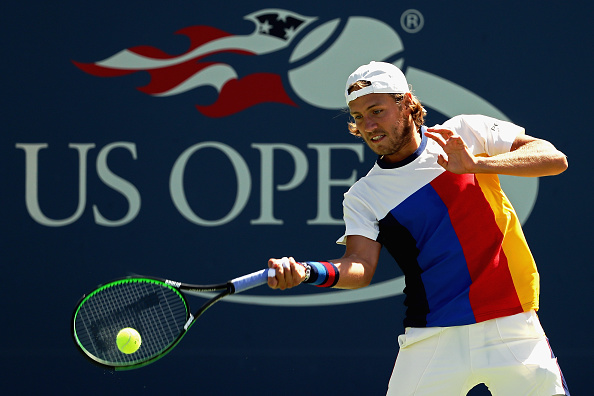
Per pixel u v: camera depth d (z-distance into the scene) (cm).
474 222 1004
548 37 1781
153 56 1811
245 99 1806
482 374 1003
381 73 997
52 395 1766
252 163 1798
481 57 1791
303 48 1812
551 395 978
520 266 1007
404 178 1030
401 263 1054
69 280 1780
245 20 1816
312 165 1798
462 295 995
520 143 1012
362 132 1020
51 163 1795
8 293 1777
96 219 1789
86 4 1809
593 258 1761
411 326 1038
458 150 941
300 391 1766
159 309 1461
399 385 1047
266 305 1780
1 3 1802
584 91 1775
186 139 1802
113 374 1767
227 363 1769
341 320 1778
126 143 1798
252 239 1791
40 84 1802
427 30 1800
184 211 1791
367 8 1808
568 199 1769
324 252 1789
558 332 1752
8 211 1789
